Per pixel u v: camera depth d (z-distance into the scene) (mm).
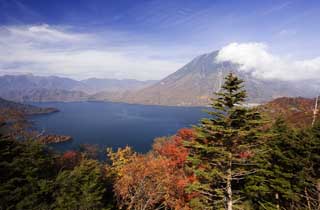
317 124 17375
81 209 15008
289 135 17594
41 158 17969
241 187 16375
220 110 12266
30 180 15039
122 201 19234
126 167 20281
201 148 12898
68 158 28016
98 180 18812
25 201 13633
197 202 16234
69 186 15867
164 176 19422
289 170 17078
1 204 12906
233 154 12633
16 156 16422
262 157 16875
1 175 14797
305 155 17000
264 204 16297
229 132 11578
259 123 11836
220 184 15641
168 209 20734
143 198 18781
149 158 24812
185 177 19297
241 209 14164
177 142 24219
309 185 16266
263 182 16266
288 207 17797
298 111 55094
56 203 14492
